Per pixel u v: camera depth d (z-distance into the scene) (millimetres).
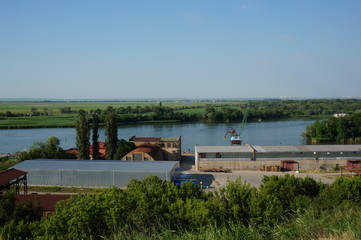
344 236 12102
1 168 66750
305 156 74188
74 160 68688
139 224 22719
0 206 29750
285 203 32750
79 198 29172
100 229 23797
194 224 22453
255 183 61406
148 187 34469
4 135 144375
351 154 74375
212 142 120688
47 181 61438
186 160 87625
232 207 26344
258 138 132500
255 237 13250
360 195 31547
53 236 22000
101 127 174500
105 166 62750
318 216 16078
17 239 23781
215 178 65875
